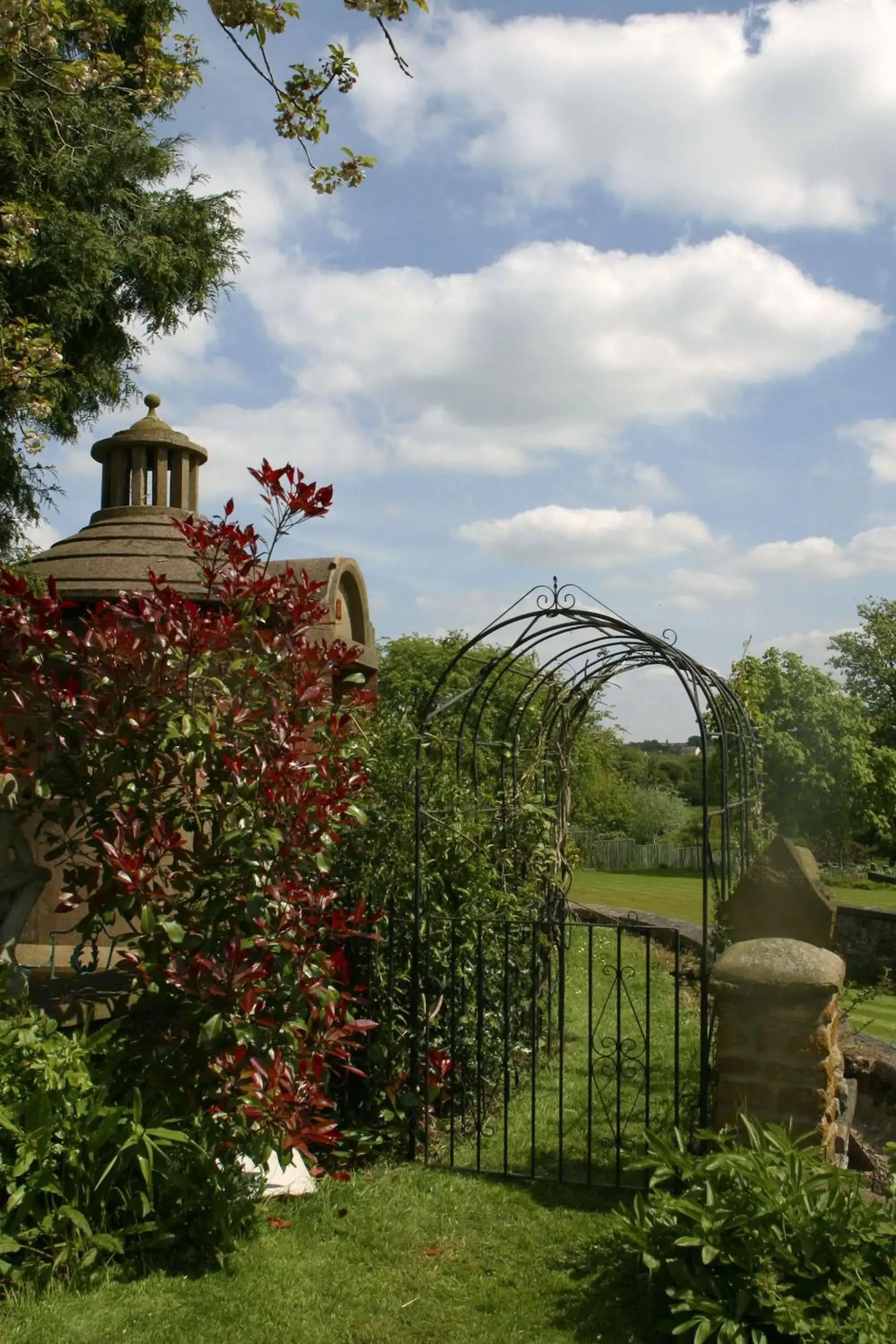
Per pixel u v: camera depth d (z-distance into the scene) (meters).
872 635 48.00
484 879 5.84
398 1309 3.59
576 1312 3.57
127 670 4.20
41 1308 3.36
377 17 4.43
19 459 11.43
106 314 13.02
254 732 4.30
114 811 4.04
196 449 7.45
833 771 21.31
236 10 4.49
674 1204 3.46
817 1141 4.07
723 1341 3.08
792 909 5.34
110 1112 3.70
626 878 27.91
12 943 4.66
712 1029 5.00
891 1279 3.11
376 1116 5.23
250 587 4.55
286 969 4.00
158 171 12.95
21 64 6.34
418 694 7.78
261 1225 4.07
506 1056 4.86
